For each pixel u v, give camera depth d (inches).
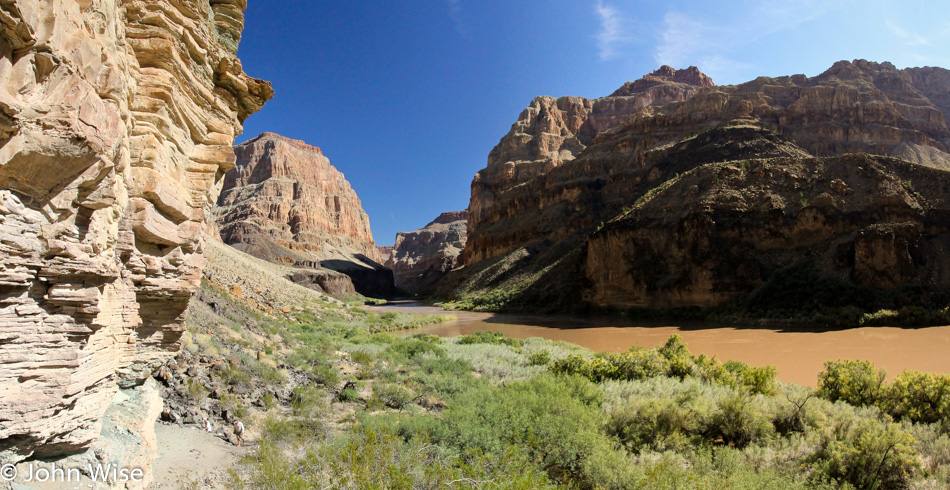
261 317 1030.4
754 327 1683.1
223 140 354.3
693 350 1218.0
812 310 1679.4
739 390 496.4
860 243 1779.0
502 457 325.1
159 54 277.4
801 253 2005.4
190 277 333.4
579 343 1518.2
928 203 1893.5
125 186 254.8
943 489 303.6
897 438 339.3
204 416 372.2
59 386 196.2
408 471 256.5
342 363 741.3
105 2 222.5
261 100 404.2
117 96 214.1
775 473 329.4
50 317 196.5
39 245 185.9
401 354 880.3
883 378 545.6
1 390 178.4
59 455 208.4
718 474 331.3
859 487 319.9
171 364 435.5
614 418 465.1
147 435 264.7
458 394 553.9
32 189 180.9
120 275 263.4
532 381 577.3
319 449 292.2
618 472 325.7
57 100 177.0
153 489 250.1
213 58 349.7
